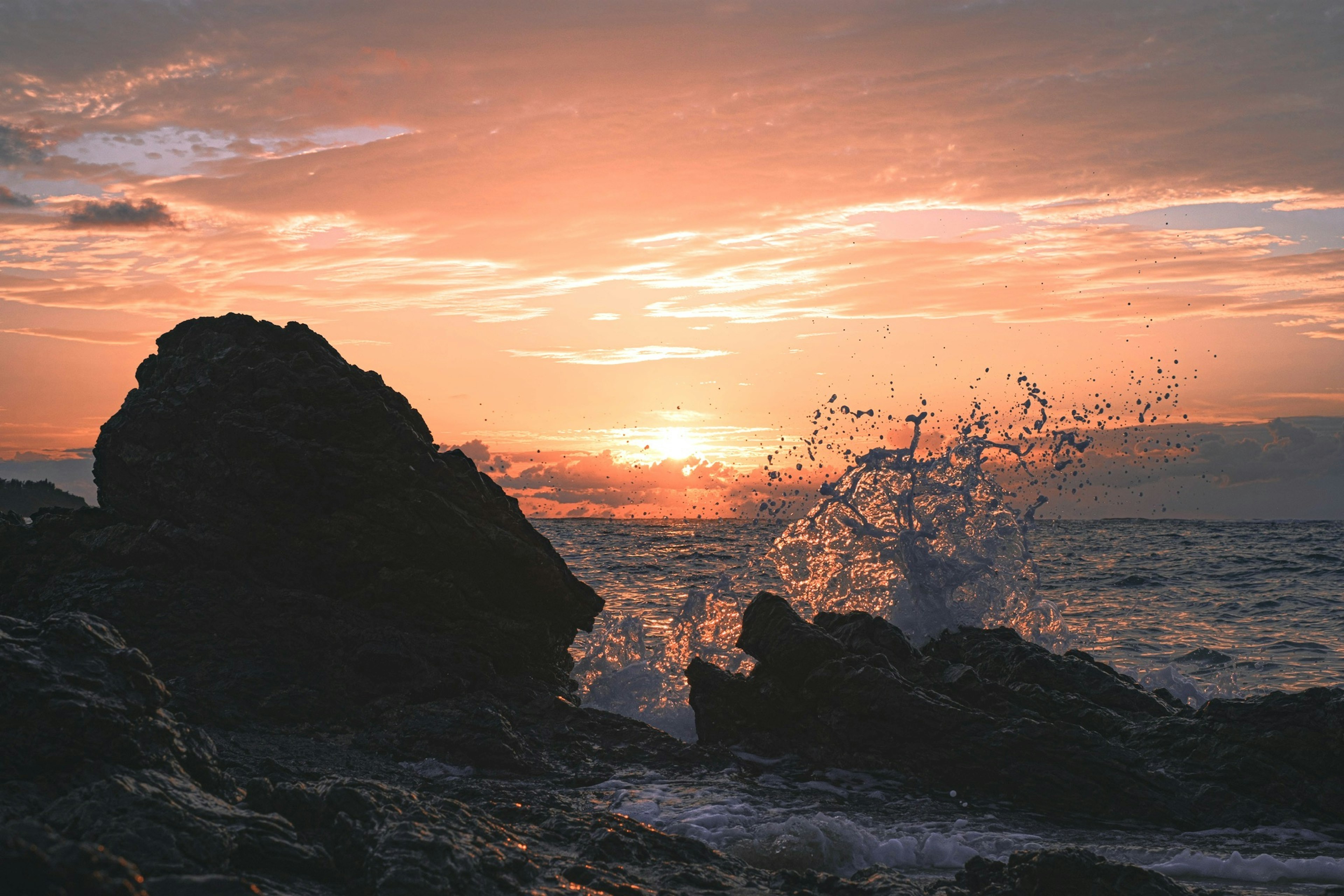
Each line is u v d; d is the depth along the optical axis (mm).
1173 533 104750
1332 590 37312
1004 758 10773
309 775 9172
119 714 5809
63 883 3424
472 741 11000
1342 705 10516
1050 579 42688
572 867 5852
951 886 6680
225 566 13406
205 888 4453
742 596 18016
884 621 13461
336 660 12398
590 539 89875
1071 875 6414
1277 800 10195
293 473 13602
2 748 5496
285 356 14664
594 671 16625
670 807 9500
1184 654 22594
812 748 11742
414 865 5016
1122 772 10398
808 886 6418
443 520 13781
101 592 12672
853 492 18156
